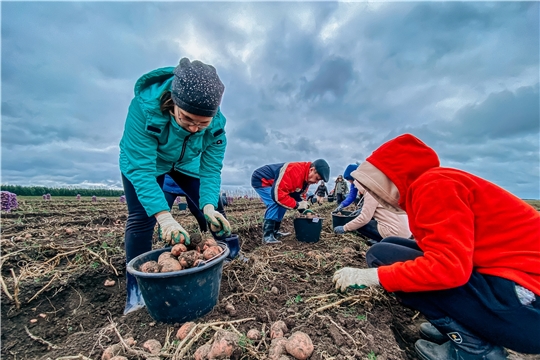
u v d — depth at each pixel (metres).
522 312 1.21
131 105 1.93
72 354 1.55
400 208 1.69
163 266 1.61
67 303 2.21
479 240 1.33
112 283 2.48
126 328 1.77
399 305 2.19
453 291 1.37
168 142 2.04
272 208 4.27
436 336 1.77
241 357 1.42
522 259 1.24
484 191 1.33
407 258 1.76
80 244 3.27
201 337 1.57
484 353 1.38
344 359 1.37
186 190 2.82
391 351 1.50
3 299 2.00
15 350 1.75
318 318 1.75
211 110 1.63
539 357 1.69
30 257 2.88
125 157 2.01
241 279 2.42
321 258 3.09
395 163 1.54
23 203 8.48
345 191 12.33
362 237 4.59
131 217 2.14
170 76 1.92
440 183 1.32
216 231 2.19
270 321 1.74
